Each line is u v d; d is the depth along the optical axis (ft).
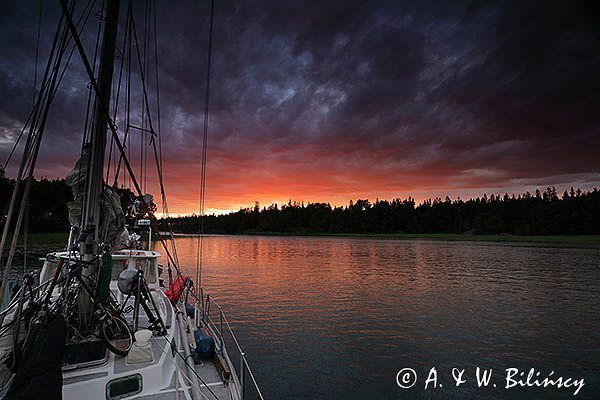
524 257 240.32
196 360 24.03
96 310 18.89
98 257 18.70
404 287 119.96
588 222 485.97
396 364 53.42
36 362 11.34
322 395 44.14
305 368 51.67
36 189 181.47
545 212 515.50
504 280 137.69
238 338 63.77
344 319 77.15
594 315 83.82
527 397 44.55
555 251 290.97
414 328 71.61
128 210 32.96
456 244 406.41
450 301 98.12
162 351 19.42
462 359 55.93
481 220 576.61
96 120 18.62
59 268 18.53
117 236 22.39
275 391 44.96
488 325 74.64
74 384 15.46
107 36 18.63
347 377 48.83
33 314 16.83
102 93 18.48
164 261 197.16
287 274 151.64
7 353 14.93
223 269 167.73
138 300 20.21
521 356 57.62
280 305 90.17
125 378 16.55
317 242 481.05
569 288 120.26
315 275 149.18
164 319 24.75
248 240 553.23
